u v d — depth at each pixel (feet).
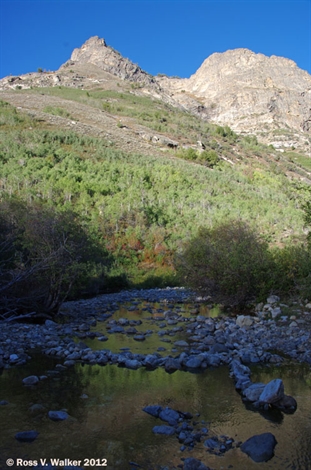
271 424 18.15
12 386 22.04
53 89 349.82
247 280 44.93
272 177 182.91
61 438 16.52
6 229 43.86
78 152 142.00
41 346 30.30
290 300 42.65
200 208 110.32
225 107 512.63
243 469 14.65
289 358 28.50
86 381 23.16
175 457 15.33
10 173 102.17
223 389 22.39
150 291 67.82
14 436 16.58
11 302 40.14
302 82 570.87
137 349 30.25
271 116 465.06
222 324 37.76
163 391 21.90
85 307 50.90
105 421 18.15
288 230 105.29
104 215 90.99
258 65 595.88
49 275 40.70
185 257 51.42
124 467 14.60
